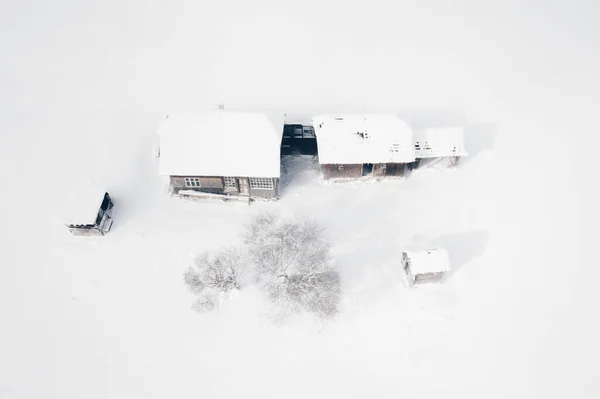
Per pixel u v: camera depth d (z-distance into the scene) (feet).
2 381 119.44
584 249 145.79
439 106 212.23
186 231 150.82
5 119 195.21
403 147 161.79
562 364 121.39
